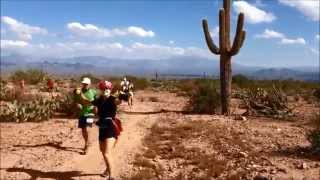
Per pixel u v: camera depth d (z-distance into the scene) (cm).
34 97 2506
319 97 2742
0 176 1023
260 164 1082
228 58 2080
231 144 1314
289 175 980
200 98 2150
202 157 1138
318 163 1078
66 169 1083
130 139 1418
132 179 986
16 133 1534
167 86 4194
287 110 1958
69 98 2030
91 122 1238
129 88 2300
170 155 1193
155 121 1805
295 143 1326
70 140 1415
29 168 1087
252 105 2038
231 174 996
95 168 1092
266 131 1538
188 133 1511
